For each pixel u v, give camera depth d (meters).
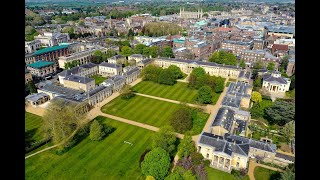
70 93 183.50
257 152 119.50
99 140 134.62
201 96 180.25
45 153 123.75
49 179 106.44
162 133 120.94
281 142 135.12
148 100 187.25
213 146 115.88
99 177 108.00
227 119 140.88
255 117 161.38
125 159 119.75
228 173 109.56
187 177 96.69
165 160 103.50
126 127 148.38
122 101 185.12
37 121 154.88
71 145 129.00
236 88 186.75
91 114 163.75
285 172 98.12
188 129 145.25
